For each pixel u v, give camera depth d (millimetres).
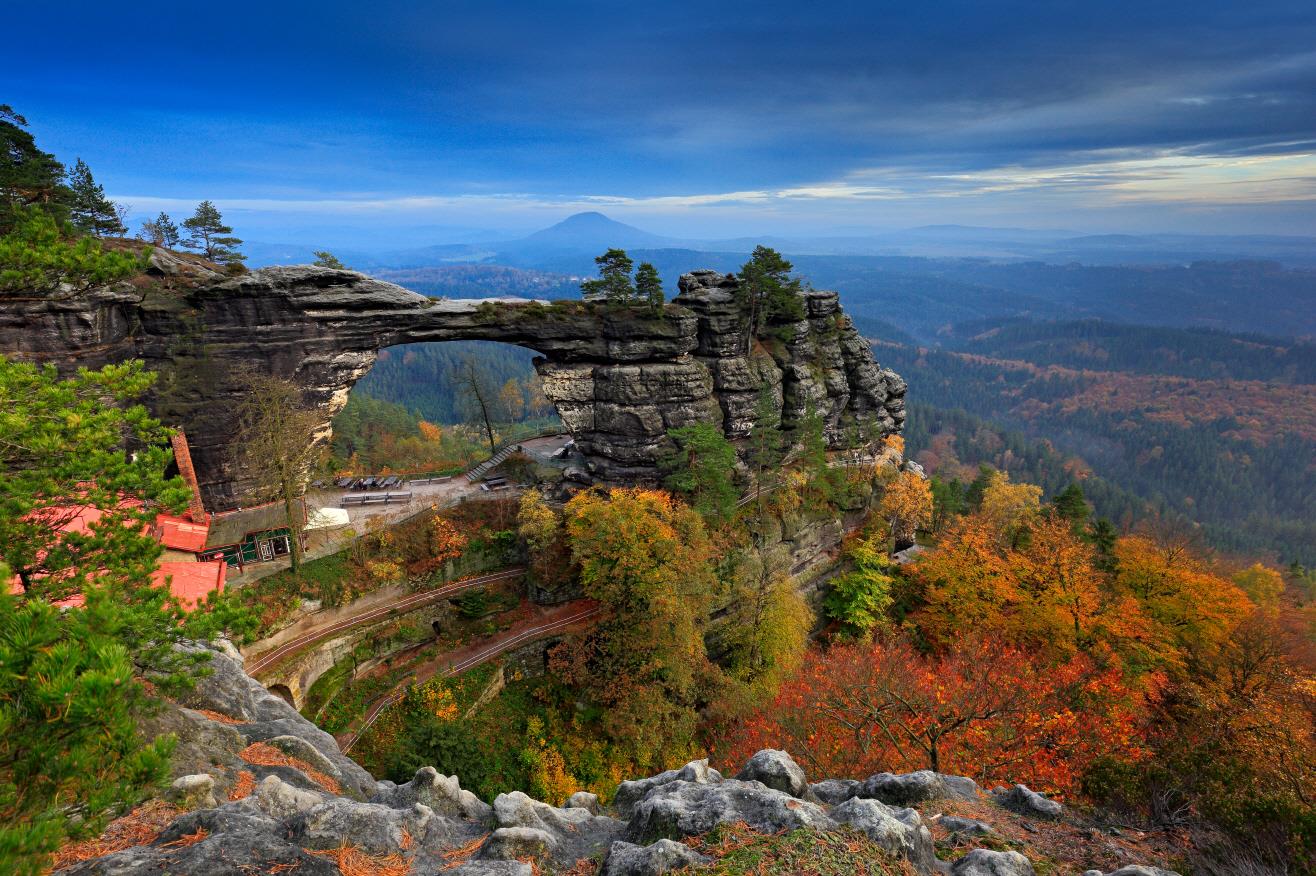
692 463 58719
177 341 47062
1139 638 49531
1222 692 44094
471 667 46875
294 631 43844
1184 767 21688
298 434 48031
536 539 52844
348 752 39312
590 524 52156
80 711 8430
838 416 73062
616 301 59250
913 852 13312
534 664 49656
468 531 55781
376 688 44156
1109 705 39375
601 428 59219
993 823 17031
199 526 45656
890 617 65188
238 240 63062
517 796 16141
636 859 12602
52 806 8680
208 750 16172
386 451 115062
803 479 67062
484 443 130125
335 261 76875
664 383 58406
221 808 12617
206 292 47125
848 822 13445
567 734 46156
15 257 18156
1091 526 84562
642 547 46500
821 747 37531
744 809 14219
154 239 59094
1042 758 33625
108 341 44344
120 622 11180
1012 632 55000
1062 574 53188
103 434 17781
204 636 17016
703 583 50812
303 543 49469
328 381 51969
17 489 15820
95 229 53594
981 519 74938
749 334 64625
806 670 51250
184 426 47625
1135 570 57562
